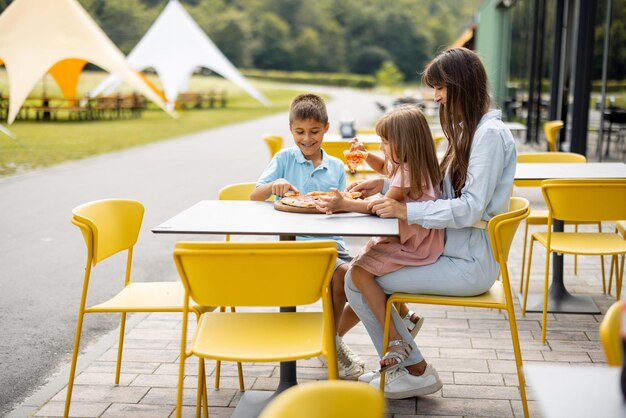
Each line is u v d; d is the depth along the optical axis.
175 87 24.38
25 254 6.23
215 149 15.59
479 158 2.94
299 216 3.07
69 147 15.80
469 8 87.19
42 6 14.59
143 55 24.41
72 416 3.14
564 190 3.94
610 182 3.89
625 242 4.26
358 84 75.62
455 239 3.01
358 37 85.88
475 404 3.18
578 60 10.23
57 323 4.46
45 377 3.62
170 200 8.91
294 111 3.55
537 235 4.45
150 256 6.13
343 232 2.71
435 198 3.08
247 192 4.06
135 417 3.13
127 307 3.05
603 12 9.72
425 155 3.02
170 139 18.17
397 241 3.07
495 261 3.03
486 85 3.06
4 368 3.75
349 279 3.11
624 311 1.37
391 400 3.23
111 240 3.26
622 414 1.28
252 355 2.54
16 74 14.48
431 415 3.07
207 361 3.78
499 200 3.00
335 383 1.34
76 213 3.01
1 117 23.41
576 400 1.33
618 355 1.57
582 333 4.08
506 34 21.97
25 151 14.79
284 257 2.47
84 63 23.12
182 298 3.18
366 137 7.64
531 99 15.61
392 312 3.10
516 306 4.57
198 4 81.44
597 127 9.98
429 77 3.08
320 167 3.67
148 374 3.61
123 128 21.66
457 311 4.50
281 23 84.19
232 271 2.49
